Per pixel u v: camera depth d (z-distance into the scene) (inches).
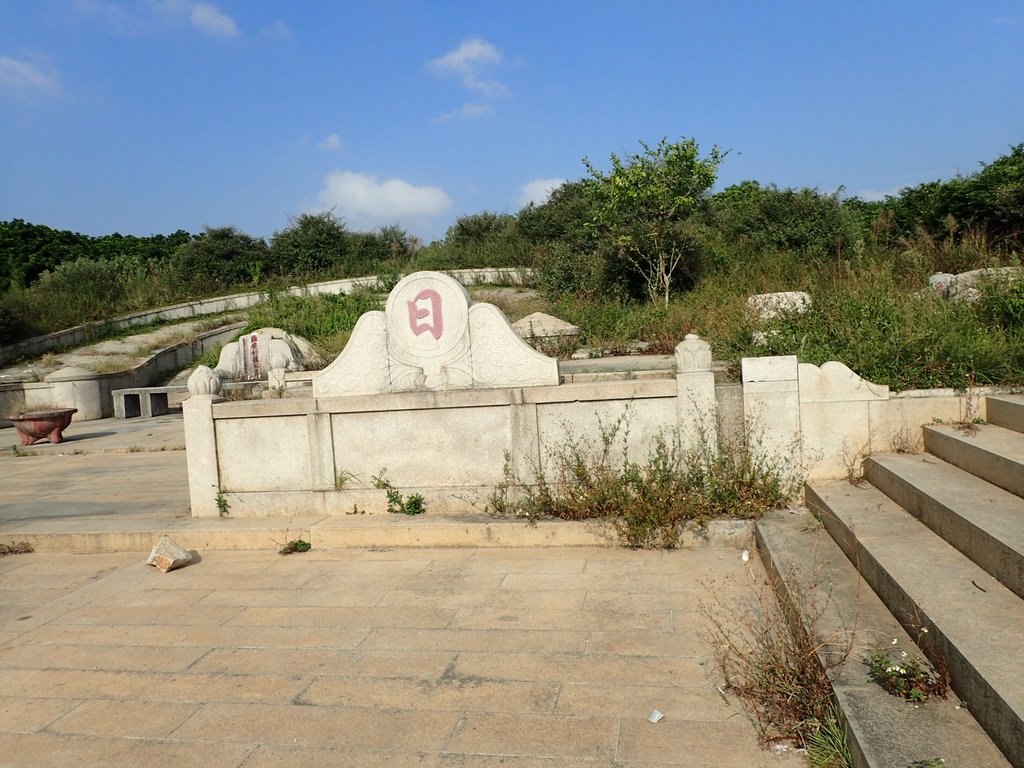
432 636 172.1
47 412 518.6
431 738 129.6
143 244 1574.8
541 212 1173.7
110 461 440.1
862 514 189.6
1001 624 119.9
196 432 261.9
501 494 246.8
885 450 230.5
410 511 250.2
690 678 144.7
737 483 228.7
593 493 234.7
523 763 120.3
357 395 256.4
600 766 118.1
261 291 1099.3
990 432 206.4
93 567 241.0
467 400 246.2
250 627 184.1
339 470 255.6
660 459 235.3
